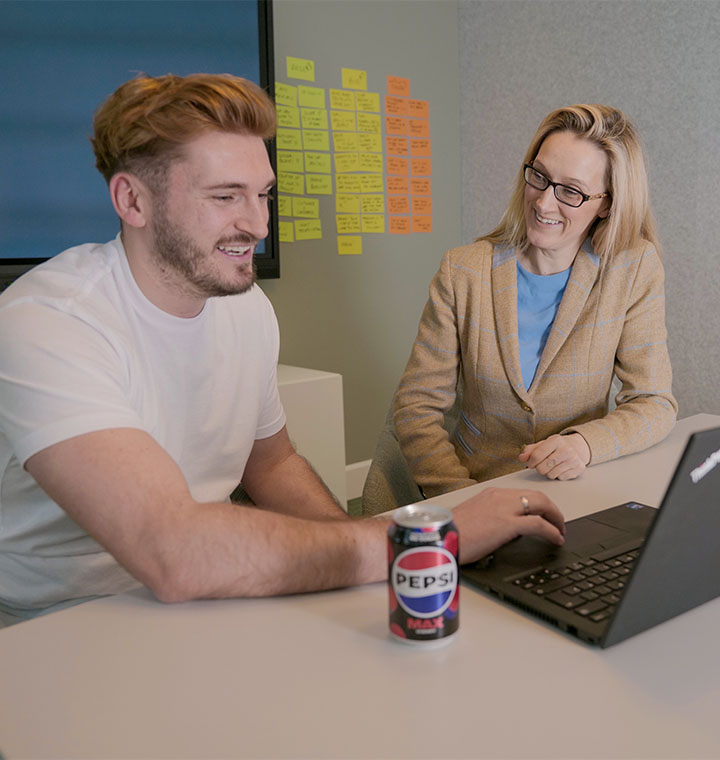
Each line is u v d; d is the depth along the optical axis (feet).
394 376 11.73
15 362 2.92
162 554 2.62
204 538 2.63
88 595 3.50
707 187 9.70
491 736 1.92
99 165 3.35
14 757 1.89
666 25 9.75
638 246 5.40
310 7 9.98
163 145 3.08
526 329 5.53
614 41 10.28
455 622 2.38
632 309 5.39
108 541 2.69
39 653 2.39
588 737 1.91
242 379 3.99
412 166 11.55
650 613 2.41
